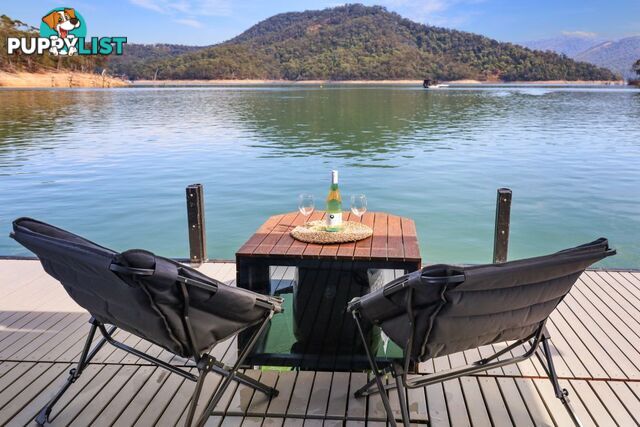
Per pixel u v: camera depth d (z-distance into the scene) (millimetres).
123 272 1351
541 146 11469
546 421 1882
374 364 1712
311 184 7703
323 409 1962
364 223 2516
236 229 5590
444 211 6266
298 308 2205
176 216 6043
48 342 2496
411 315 1436
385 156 10219
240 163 9391
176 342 1550
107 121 17203
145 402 2010
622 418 1888
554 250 4965
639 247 4988
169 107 24422
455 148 11250
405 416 1587
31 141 12109
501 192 3365
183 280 1404
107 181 7832
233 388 2100
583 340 2494
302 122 17094
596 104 26984
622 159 9734
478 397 2031
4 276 3412
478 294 1400
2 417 1911
